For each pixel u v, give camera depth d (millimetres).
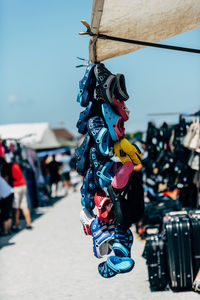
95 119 2660
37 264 7293
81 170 2799
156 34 3799
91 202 2834
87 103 2746
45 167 19297
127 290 5469
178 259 5207
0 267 7273
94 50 3459
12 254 8258
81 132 2805
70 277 6316
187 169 8547
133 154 2605
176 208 7973
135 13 3303
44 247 8672
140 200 2729
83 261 7266
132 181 2717
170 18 3557
